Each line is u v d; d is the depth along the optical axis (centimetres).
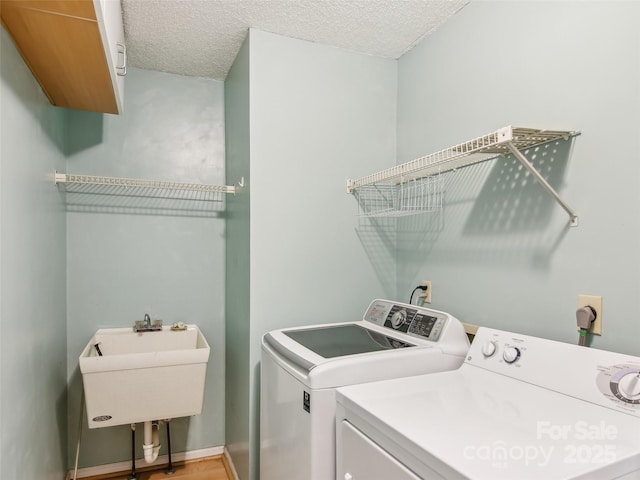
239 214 214
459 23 177
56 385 190
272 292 196
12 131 123
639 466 80
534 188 140
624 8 112
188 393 195
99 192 229
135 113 238
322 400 122
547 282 134
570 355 114
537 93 139
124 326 233
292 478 136
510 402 106
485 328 142
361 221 217
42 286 163
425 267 200
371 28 192
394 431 90
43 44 126
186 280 247
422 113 202
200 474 228
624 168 112
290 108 200
